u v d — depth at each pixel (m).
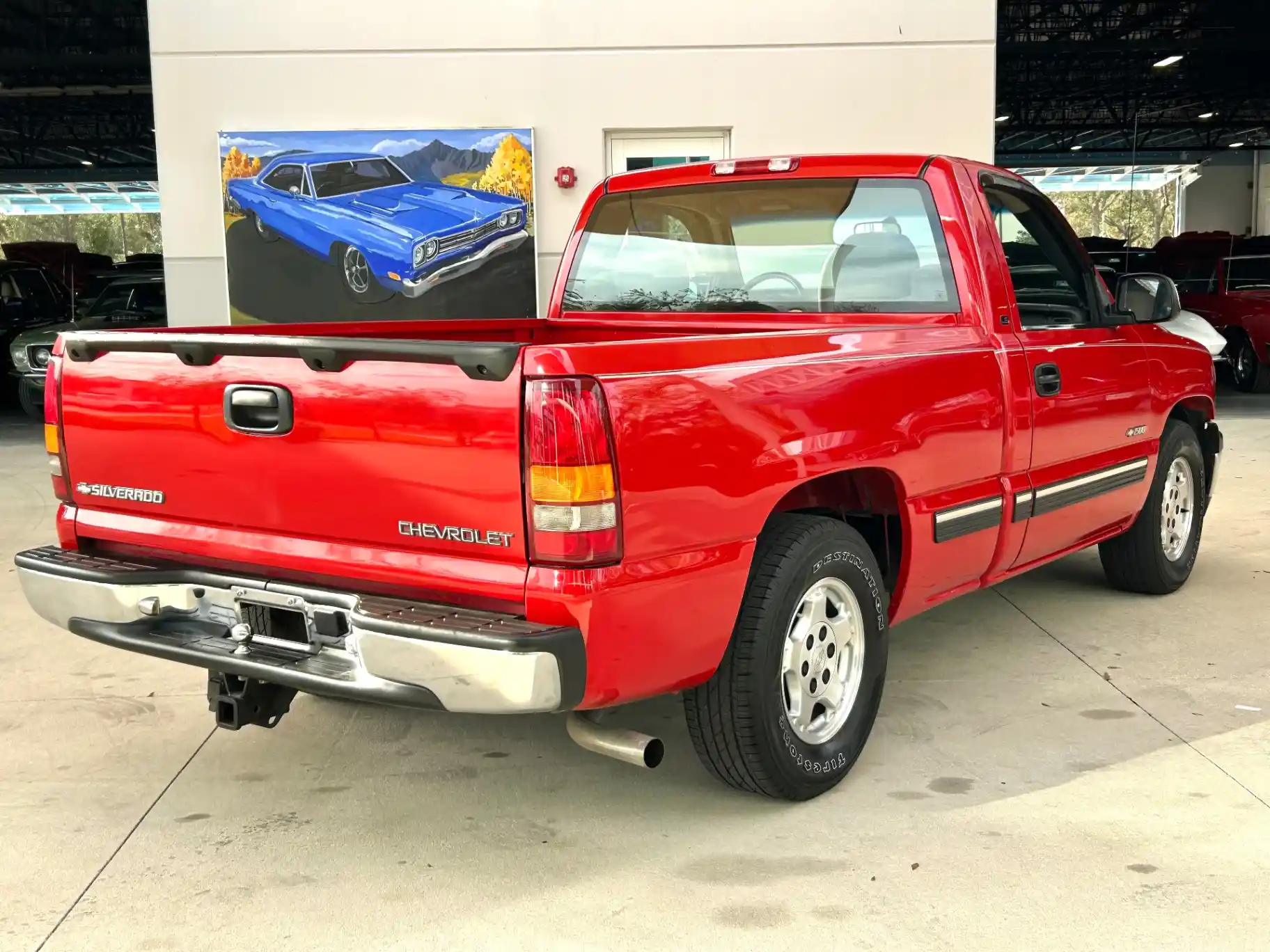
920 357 3.64
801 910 2.84
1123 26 29.67
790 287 4.34
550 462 2.60
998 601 5.71
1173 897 2.87
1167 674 4.59
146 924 2.82
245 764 3.82
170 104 10.60
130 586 3.27
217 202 10.77
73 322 13.69
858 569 3.50
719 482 2.95
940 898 2.89
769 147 10.71
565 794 3.56
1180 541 5.75
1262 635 5.07
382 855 3.17
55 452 3.49
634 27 10.52
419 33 10.51
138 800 3.55
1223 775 3.60
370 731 4.12
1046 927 2.74
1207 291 16.97
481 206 10.75
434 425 2.73
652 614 2.81
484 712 2.68
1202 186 42.47
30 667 4.86
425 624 2.69
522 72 10.58
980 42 10.57
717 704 3.20
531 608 2.68
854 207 4.17
